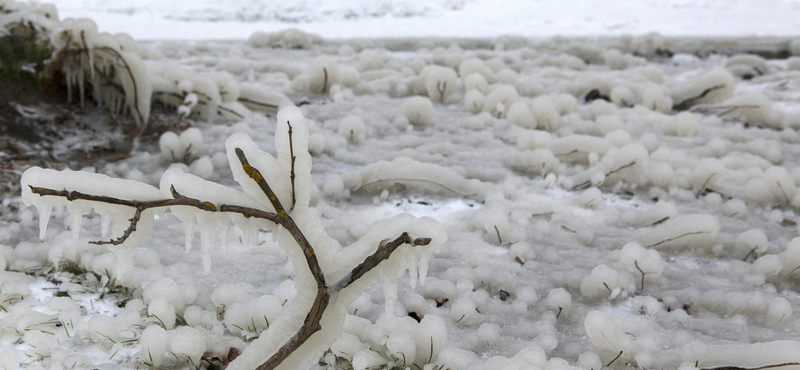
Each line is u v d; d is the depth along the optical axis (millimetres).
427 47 7715
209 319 2400
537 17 10500
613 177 4004
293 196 1729
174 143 3969
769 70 7195
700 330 2523
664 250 3217
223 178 3840
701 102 5727
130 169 3883
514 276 2877
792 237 3391
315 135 4227
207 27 9102
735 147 4688
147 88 4324
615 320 2473
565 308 2604
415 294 2604
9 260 2725
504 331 2463
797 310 2695
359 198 3701
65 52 4312
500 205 3436
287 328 1782
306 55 7242
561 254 3123
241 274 2791
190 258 2900
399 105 5391
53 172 1646
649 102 5586
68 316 2301
